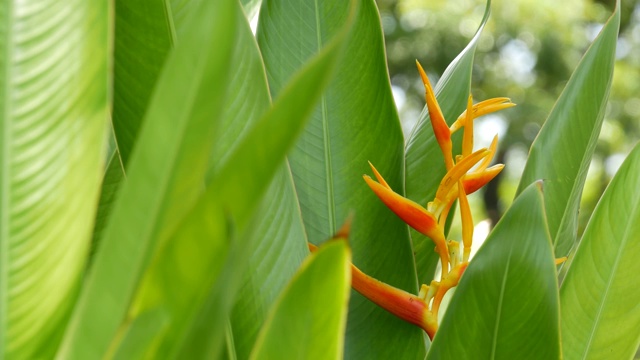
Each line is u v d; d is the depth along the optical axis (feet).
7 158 3.21
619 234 4.06
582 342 4.07
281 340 3.17
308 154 4.38
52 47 3.28
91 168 3.31
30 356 3.26
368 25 4.42
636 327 4.04
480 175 4.27
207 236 2.58
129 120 3.82
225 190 2.55
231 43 2.70
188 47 2.78
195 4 3.82
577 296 4.08
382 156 4.40
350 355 4.31
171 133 2.79
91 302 2.85
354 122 4.40
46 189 3.25
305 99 2.53
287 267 3.83
